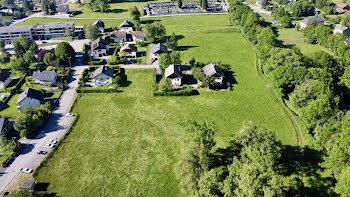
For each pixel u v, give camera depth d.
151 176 69.88
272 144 61.75
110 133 85.50
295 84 96.19
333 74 107.44
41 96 100.81
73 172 71.19
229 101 101.94
